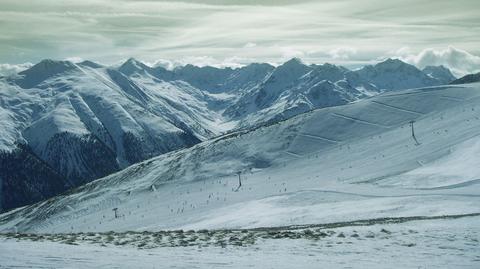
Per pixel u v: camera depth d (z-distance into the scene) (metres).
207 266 19.69
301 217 75.00
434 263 21.48
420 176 118.69
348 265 20.81
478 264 21.31
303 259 22.09
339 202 88.06
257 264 20.55
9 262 18.89
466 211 61.81
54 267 18.22
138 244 26.16
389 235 29.12
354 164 185.12
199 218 113.19
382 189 109.88
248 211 99.88
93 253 22.00
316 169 196.25
